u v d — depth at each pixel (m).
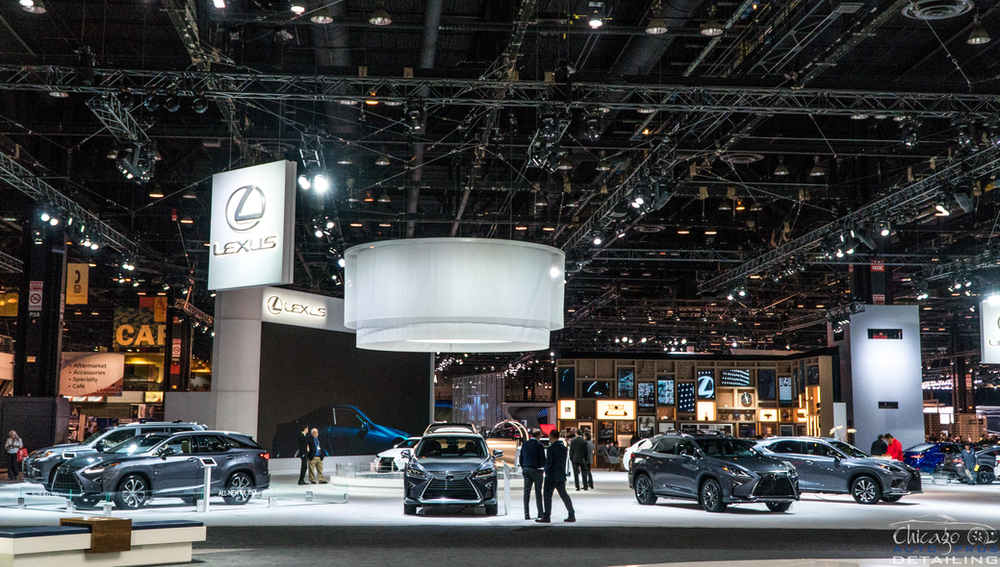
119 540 9.35
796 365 40.94
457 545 11.80
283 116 23.34
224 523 14.41
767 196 27.83
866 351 32.44
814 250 32.69
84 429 48.91
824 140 24.61
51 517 15.12
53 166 26.23
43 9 15.56
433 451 16.97
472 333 16.36
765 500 16.77
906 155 25.11
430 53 19.30
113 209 30.89
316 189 23.00
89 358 41.62
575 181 29.41
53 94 17.75
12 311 37.72
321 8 16.30
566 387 41.88
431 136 24.30
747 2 16.45
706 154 24.23
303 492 22.14
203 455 17.44
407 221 30.75
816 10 16.56
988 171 22.61
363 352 33.38
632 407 41.66
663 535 13.23
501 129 24.36
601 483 27.27
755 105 18.61
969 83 18.28
